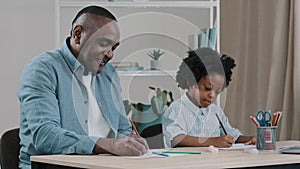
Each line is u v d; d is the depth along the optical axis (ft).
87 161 5.94
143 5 11.16
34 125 6.82
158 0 12.22
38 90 6.95
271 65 11.16
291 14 10.67
